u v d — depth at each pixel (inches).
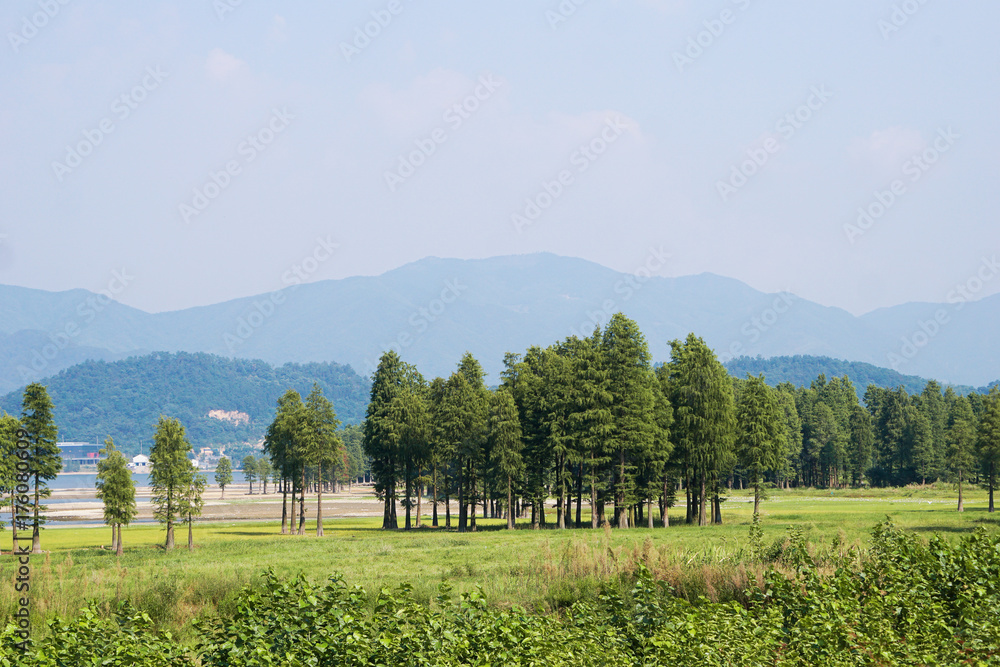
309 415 2844.5
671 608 593.0
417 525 3031.5
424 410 2987.2
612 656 480.4
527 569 1179.3
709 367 2765.7
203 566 1574.8
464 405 2898.6
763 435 2847.0
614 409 2667.3
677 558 934.4
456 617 525.3
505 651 469.7
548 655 468.4
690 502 2965.1
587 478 2770.7
